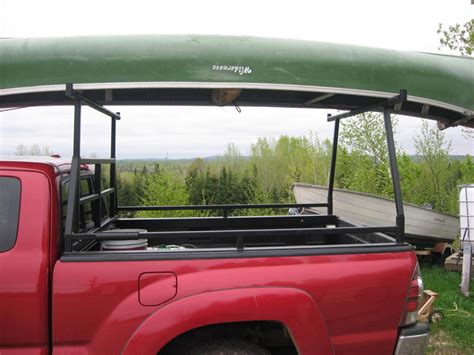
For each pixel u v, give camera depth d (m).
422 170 11.34
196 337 2.88
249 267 2.71
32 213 2.71
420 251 8.48
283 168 12.80
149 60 2.62
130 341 2.58
